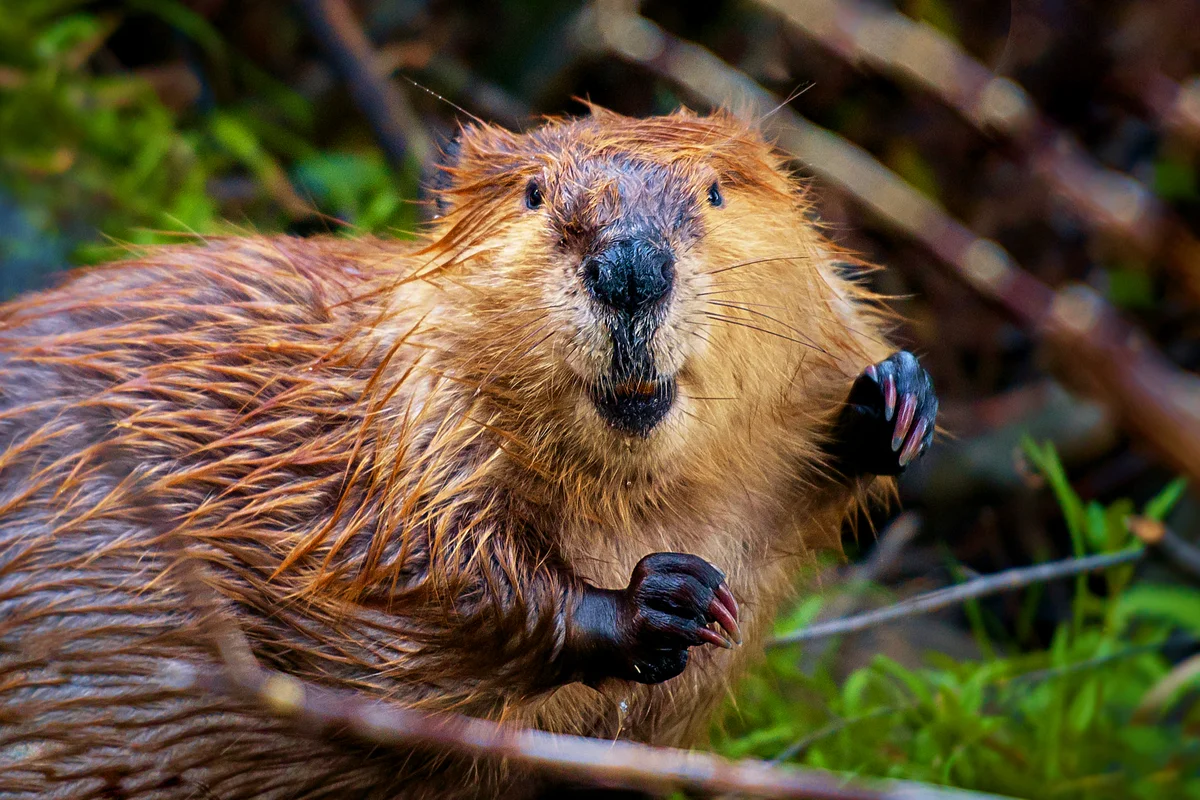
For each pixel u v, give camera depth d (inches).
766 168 231.5
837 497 239.0
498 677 203.9
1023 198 357.7
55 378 230.8
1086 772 272.4
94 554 214.4
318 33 388.5
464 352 208.2
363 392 219.1
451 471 207.8
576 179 202.7
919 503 354.9
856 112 370.9
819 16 269.4
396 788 218.8
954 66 254.5
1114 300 342.3
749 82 348.8
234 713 209.0
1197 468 204.7
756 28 386.6
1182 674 280.4
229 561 212.4
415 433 211.0
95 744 214.7
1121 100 309.0
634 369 190.2
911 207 263.3
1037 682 289.3
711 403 201.5
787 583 245.0
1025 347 365.4
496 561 202.8
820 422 229.1
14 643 214.1
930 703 268.7
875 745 266.5
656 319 189.6
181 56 434.9
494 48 426.9
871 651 311.0
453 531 205.2
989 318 356.8
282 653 210.5
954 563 307.4
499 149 232.8
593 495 208.5
